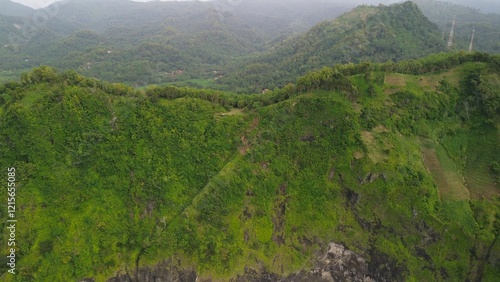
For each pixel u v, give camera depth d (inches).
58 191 1968.5
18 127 2028.8
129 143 2198.6
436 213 2034.9
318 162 2258.9
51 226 1894.7
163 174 2155.5
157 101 2388.0
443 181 2234.3
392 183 2106.3
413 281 1947.6
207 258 1955.0
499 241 1905.8
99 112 2208.4
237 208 2098.9
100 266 1898.4
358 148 2240.4
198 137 2297.0
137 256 1966.0
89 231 1937.7
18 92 2162.9
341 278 2113.7
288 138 2329.0
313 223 2114.9
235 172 2185.0
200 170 2214.6
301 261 2060.8
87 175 2059.5
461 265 1915.6
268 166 2246.6
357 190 2140.7
